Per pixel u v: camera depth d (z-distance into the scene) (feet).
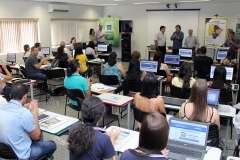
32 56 19.13
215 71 12.33
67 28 34.71
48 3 30.99
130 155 4.36
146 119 4.35
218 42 32.58
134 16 37.93
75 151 4.86
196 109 7.82
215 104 10.32
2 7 25.75
